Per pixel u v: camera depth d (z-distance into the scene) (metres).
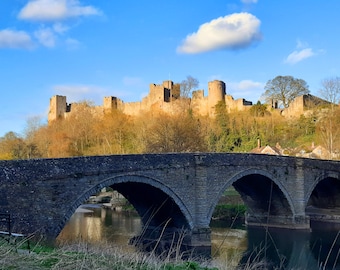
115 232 39.00
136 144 77.88
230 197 58.88
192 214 35.44
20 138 96.75
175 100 110.00
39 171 24.69
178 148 63.75
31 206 23.86
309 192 47.84
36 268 9.52
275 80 108.19
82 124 94.31
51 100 124.19
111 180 29.23
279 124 93.69
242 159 40.19
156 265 12.41
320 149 78.69
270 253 34.34
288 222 46.28
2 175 22.80
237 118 93.00
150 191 34.97
